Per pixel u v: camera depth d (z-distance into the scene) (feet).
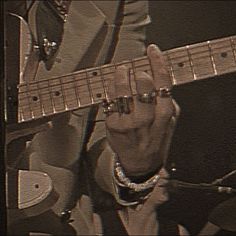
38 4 4.17
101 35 4.10
